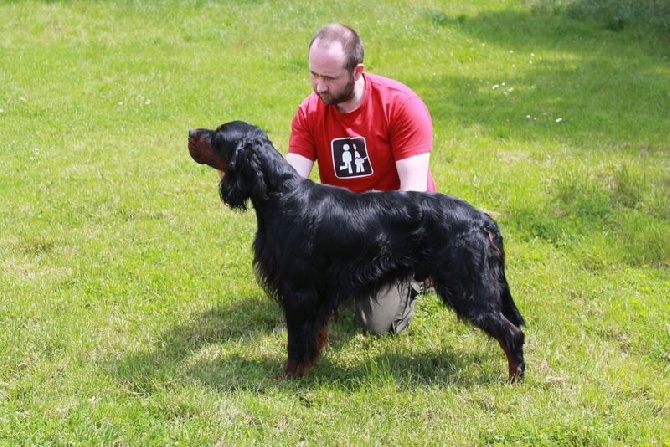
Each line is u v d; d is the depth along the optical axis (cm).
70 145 1093
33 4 1847
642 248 743
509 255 741
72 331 584
